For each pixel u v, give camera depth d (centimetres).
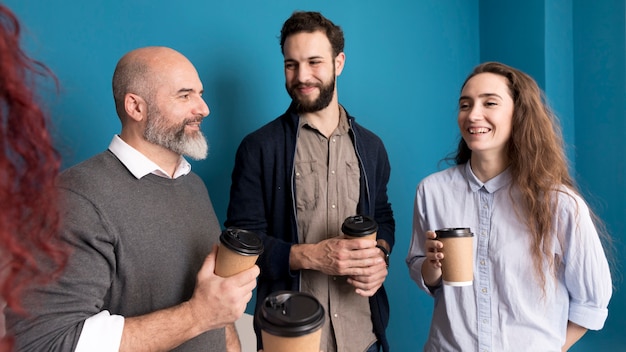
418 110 236
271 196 143
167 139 100
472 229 131
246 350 142
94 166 92
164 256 95
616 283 211
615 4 210
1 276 41
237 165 146
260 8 181
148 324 83
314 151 146
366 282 130
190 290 100
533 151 122
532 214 120
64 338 76
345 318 143
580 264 115
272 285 140
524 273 121
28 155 40
